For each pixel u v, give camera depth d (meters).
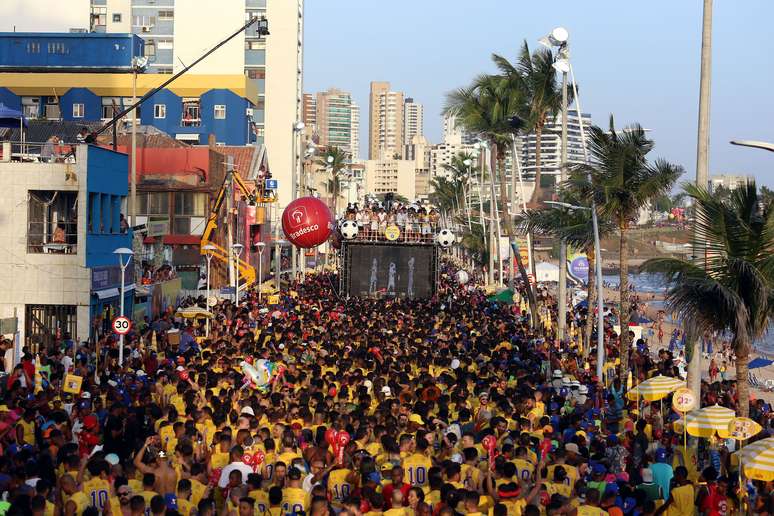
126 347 29.70
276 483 14.06
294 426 17.17
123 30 102.44
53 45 84.88
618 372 31.47
